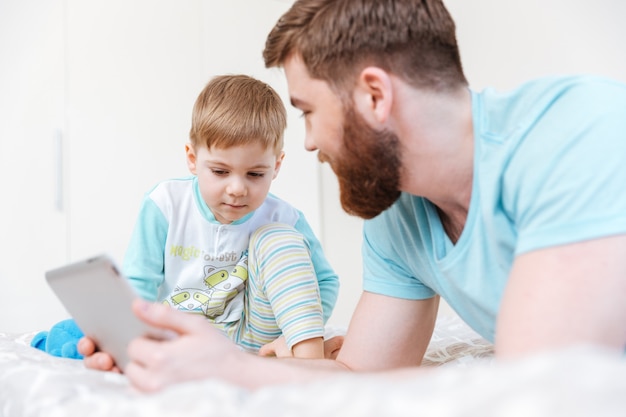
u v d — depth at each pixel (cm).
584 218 63
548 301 60
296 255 130
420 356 106
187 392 51
